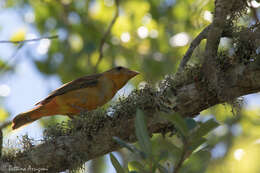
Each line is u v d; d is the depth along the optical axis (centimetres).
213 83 712
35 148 743
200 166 582
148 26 1652
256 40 720
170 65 1487
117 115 759
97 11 1705
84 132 755
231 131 1283
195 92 728
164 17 1664
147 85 762
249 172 1064
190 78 744
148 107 743
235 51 740
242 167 1073
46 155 732
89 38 1633
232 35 754
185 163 586
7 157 736
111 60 1633
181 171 578
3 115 1013
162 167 555
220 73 722
